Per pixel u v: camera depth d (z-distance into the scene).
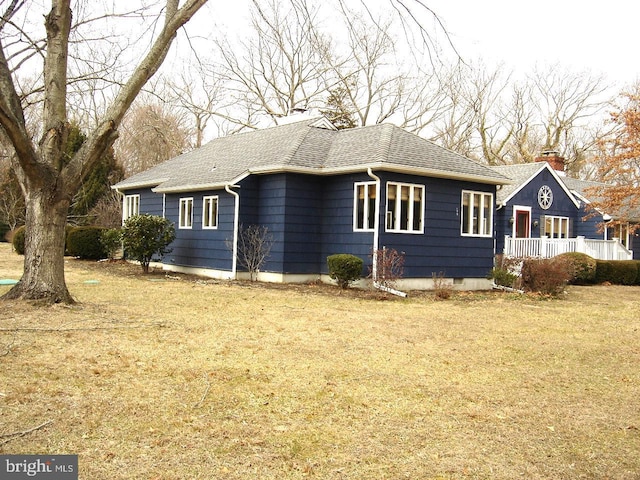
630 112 20.03
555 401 5.99
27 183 9.68
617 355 8.29
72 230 23.52
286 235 16.30
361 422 5.12
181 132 39.28
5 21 9.52
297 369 6.69
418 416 5.34
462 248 17.02
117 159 37.03
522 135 43.44
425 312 11.84
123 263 22.25
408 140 17.03
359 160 15.55
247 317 10.09
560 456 4.59
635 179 24.66
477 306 13.31
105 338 7.66
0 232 34.81
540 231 24.89
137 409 5.10
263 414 5.18
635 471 4.36
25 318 8.56
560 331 10.18
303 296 13.60
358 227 15.82
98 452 4.21
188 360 6.81
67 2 9.59
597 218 26.00
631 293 18.41
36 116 19.50
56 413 4.89
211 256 18.22
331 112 34.72
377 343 8.34
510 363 7.55
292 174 16.38
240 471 4.04
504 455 4.55
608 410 5.76
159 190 20.20
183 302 11.59
